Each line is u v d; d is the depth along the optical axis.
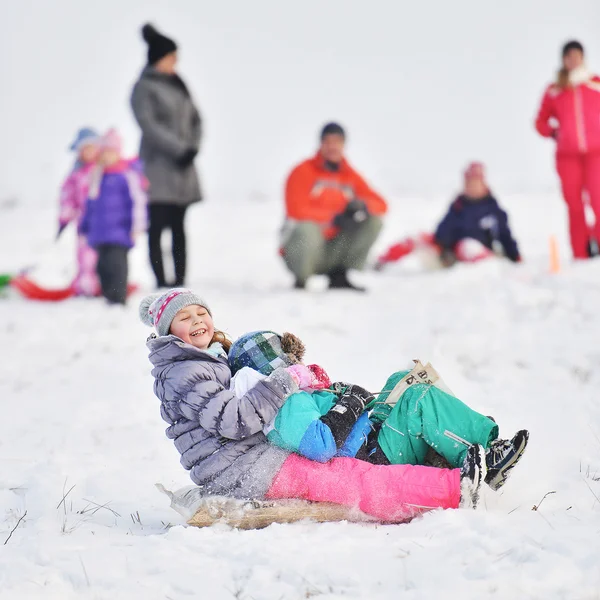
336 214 16.14
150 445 8.21
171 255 17.38
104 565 5.25
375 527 5.73
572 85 16.64
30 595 4.89
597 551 4.87
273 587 4.81
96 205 15.70
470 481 5.71
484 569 4.78
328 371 10.51
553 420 8.27
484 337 11.72
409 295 15.23
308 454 5.91
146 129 16.08
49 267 22.59
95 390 10.48
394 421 6.13
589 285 14.32
